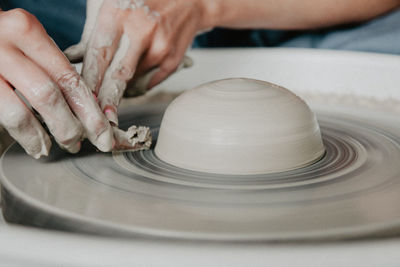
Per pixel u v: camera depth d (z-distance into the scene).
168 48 1.05
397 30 1.22
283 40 1.49
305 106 0.71
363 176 0.63
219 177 0.63
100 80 0.86
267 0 1.33
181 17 1.12
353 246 0.36
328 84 1.16
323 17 1.36
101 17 0.93
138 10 0.99
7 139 0.86
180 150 0.68
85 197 0.57
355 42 1.26
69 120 0.64
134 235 0.48
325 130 0.86
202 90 0.71
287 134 0.66
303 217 0.51
